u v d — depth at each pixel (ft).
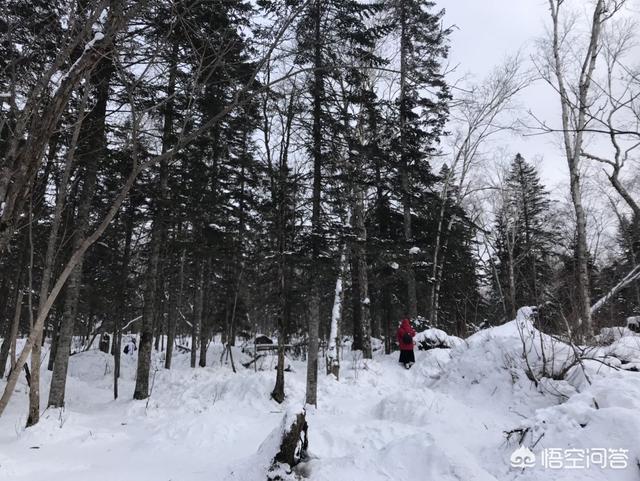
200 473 18.81
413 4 50.31
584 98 40.55
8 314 55.83
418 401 26.84
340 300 45.57
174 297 67.92
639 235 73.87
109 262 57.00
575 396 20.18
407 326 47.39
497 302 83.82
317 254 32.94
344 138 36.68
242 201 50.57
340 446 21.40
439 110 53.16
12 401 33.27
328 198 37.32
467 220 63.93
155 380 46.93
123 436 25.85
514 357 30.01
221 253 47.39
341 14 31.96
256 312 90.12
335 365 42.57
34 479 18.16
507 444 18.51
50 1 15.55
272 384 36.86
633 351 27.73
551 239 88.99
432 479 14.97
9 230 9.96
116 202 11.91
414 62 51.78
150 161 12.53
